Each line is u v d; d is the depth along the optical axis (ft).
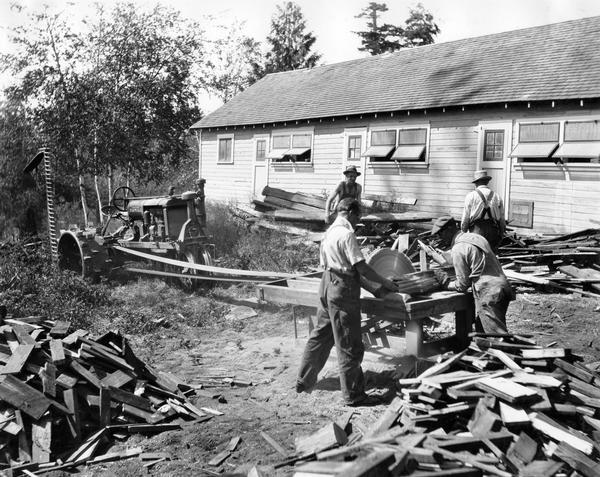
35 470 15.74
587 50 52.85
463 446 13.43
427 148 57.57
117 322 30.45
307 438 15.53
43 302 31.91
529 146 49.93
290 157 71.77
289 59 166.20
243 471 14.66
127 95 69.31
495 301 20.22
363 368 22.16
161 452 16.34
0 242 46.26
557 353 16.78
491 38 64.69
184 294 36.65
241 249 45.06
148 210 41.73
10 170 57.82
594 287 34.94
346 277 18.72
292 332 28.71
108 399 18.19
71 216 73.00
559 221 48.83
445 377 16.12
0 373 17.76
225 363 24.44
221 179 82.84
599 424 14.61
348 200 19.75
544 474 12.51
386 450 12.14
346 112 63.93
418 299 20.49
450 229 34.96
